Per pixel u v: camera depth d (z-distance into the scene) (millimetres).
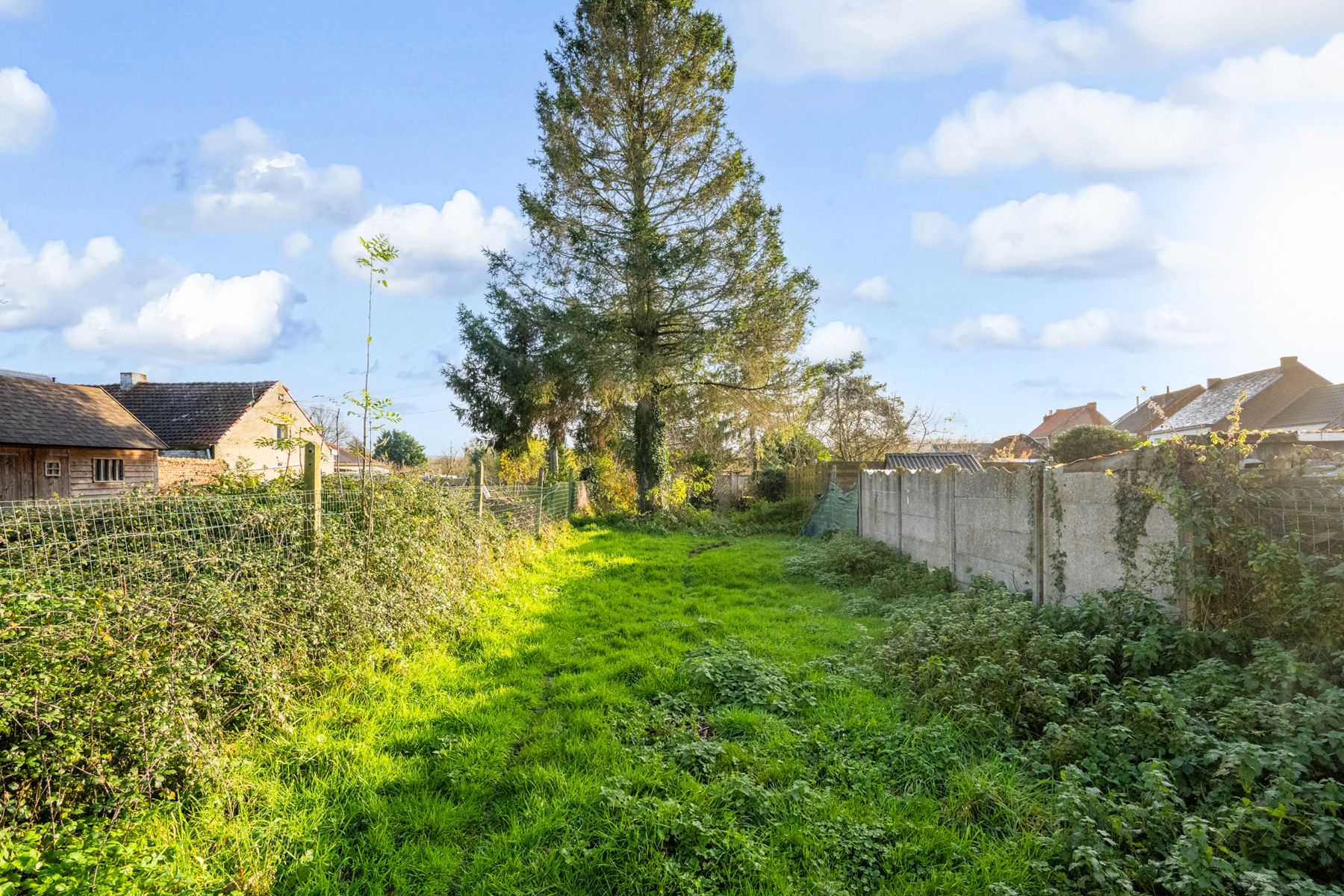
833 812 3283
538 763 3854
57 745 2871
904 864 2922
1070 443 18781
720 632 6879
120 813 3004
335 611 5133
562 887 2783
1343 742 3055
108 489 19453
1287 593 3967
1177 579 4684
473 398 22797
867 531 13969
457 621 6562
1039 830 3100
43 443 17344
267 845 2939
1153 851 2830
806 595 9039
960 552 8727
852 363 21703
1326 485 3990
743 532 18953
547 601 8422
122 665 3281
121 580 3836
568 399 23734
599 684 5203
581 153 20391
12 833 2574
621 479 24688
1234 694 3662
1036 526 6746
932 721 4238
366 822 3234
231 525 4691
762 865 2836
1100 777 3363
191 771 3217
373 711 4496
